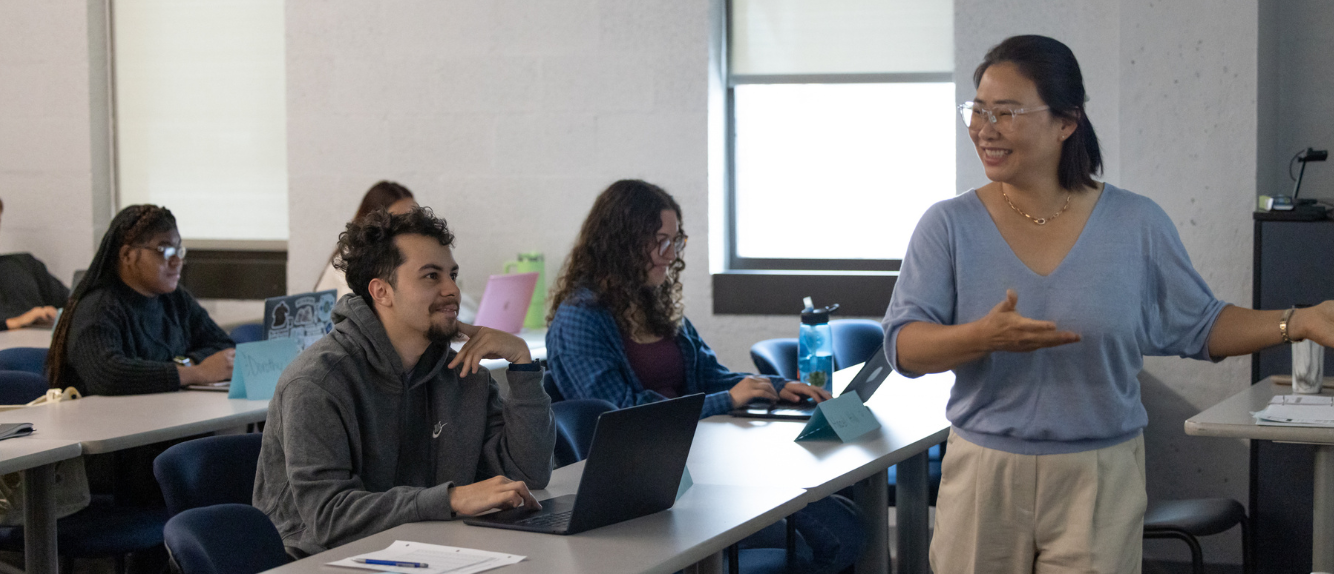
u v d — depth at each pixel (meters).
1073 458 1.72
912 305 1.78
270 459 1.92
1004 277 1.74
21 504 2.50
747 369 4.39
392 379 1.97
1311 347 2.73
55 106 5.09
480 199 4.59
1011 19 4.00
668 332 2.95
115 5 5.19
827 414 2.36
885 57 4.36
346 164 4.70
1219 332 1.75
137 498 2.89
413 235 1.98
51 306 4.93
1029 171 1.71
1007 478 1.75
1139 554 1.79
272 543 1.68
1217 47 3.55
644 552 1.54
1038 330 1.52
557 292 2.97
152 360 3.30
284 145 5.05
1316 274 3.26
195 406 2.92
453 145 4.60
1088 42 3.93
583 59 4.45
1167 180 3.64
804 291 4.32
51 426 2.61
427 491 1.74
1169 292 1.76
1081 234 1.72
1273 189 3.91
